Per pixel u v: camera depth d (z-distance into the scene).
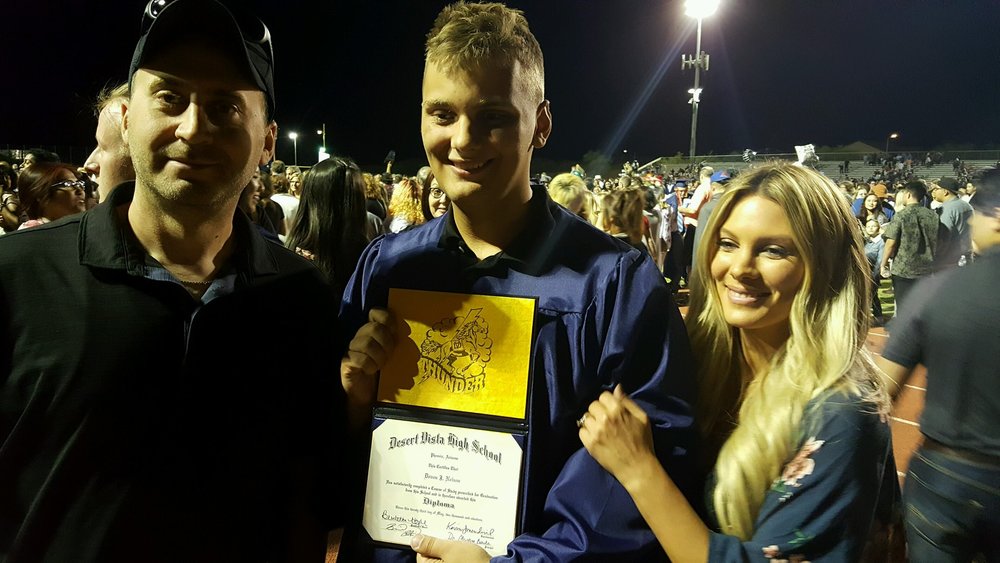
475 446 1.27
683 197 16.33
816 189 1.41
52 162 3.02
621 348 1.27
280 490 1.33
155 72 1.12
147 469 1.13
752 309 1.46
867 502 1.24
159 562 1.15
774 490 1.28
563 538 1.19
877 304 8.25
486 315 1.30
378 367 1.31
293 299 1.34
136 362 1.13
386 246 1.48
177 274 1.23
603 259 1.33
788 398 1.35
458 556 1.23
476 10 1.26
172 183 1.14
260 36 1.27
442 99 1.23
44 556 1.09
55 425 1.09
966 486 1.93
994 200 2.60
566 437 1.27
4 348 1.10
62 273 1.14
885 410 1.33
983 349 1.87
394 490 1.31
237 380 1.23
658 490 1.20
